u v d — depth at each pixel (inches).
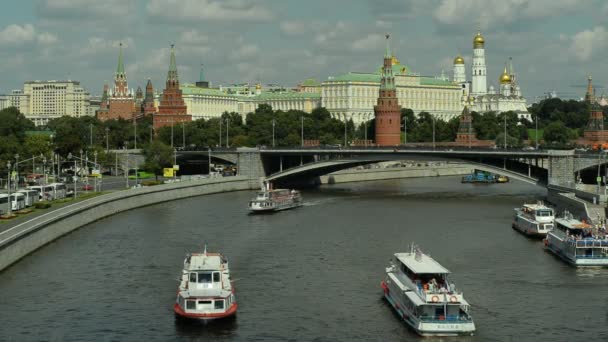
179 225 6939.0
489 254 5629.9
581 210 6830.7
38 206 7003.0
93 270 5064.0
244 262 5349.4
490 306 4306.1
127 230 6614.2
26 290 4574.3
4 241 4975.4
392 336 3846.0
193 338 3821.4
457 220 7357.3
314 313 4192.9
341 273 5034.5
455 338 3811.5
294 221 7273.6
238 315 4156.0
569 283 4776.1
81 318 4089.6
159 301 4387.3
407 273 4200.3
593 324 4015.8
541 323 4033.0
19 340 3777.1
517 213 6811.0
